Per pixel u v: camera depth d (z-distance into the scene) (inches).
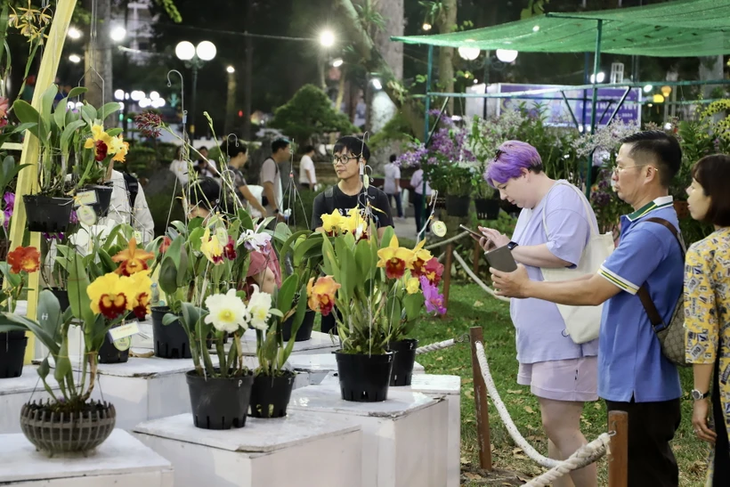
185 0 1174.3
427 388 135.9
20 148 146.1
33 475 85.8
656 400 117.2
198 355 108.3
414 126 537.3
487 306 382.6
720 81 283.3
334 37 537.6
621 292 120.1
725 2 253.0
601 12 304.8
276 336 113.5
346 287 124.1
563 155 361.4
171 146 773.9
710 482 119.3
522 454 189.6
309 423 110.3
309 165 648.4
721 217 115.2
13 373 127.1
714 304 113.8
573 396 133.8
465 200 377.4
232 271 150.8
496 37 368.8
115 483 89.0
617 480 97.3
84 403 95.2
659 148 119.9
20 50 489.4
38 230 135.3
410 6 1009.5
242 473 97.3
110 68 668.7
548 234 135.4
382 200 200.2
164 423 107.7
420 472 125.3
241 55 1194.0
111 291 89.8
